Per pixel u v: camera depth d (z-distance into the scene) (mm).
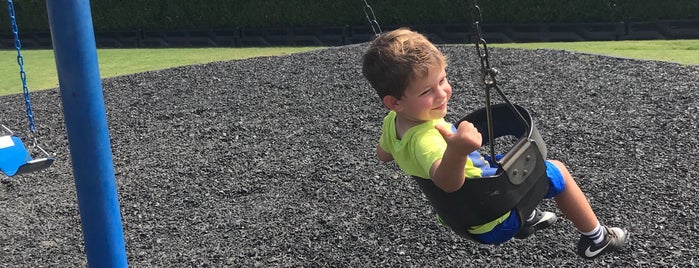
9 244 4445
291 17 16109
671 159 4938
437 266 3699
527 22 13867
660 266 3479
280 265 3865
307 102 7418
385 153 2561
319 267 3809
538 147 2328
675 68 7598
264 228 4363
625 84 7090
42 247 4371
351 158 5504
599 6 13195
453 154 2049
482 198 2264
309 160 5578
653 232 3848
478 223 2316
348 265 3797
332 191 4855
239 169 5523
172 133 6789
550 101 6703
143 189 5242
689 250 3607
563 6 13492
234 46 16688
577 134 5668
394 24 15141
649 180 4586
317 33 15977
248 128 6688
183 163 5797
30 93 9398
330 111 6980
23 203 5199
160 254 4137
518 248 3783
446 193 2303
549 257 3672
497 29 14188
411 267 3711
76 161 2490
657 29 12867
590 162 5043
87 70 2424
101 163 2514
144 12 17438
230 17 16656
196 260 4008
